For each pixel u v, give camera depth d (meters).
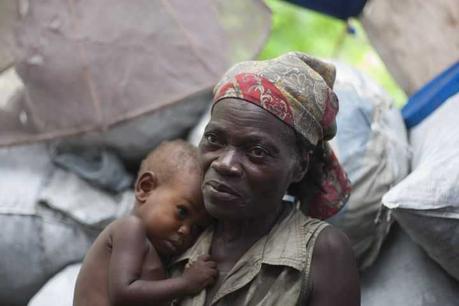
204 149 1.44
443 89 2.20
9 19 2.46
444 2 2.32
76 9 2.45
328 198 1.57
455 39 2.30
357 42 3.97
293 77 1.42
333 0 2.66
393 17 2.50
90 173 2.45
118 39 2.44
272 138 1.39
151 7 2.48
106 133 2.45
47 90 2.41
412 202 1.79
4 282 2.36
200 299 1.46
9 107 2.43
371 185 2.01
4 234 2.32
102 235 1.57
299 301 1.42
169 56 2.45
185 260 1.56
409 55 2.45
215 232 1.57
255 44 2.56
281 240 1.46
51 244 2.35
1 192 2.37
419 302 1.96
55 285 2.24
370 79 2.30
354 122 2.08
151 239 1.59
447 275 1.99
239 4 2.62
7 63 2.45
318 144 1.51
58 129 2.39
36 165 2.46
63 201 2.36
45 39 2.44
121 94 2.40
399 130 2.18
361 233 2.02
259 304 1.42
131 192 2.47
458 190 1.79
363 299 2.04
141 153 2.54
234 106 1.40
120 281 1.47
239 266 1.45
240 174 1.39
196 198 1.59
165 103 2.39
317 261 1.43
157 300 1.46
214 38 2.53
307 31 4.11
